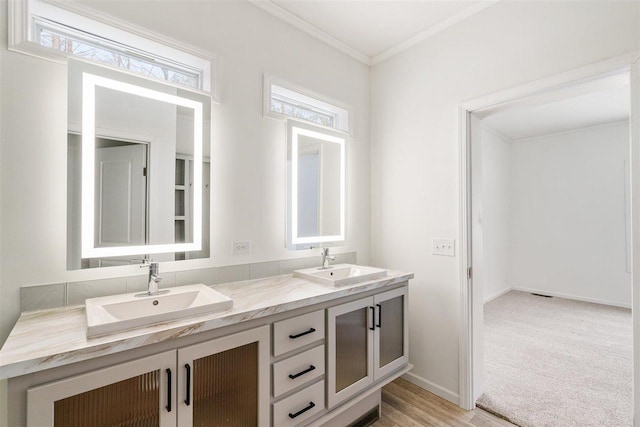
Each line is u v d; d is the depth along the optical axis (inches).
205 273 68.6
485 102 78.2
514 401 82.7
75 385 36.3
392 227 100.5
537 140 196.4
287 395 56.7
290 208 83.2
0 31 48.6
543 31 68.7
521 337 127.6
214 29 70.7
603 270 173.6
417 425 74.0
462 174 82.5
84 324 44.6
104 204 56.2
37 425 34.3
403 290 80.8
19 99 49.5
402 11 82.5
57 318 47.2
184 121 65.2
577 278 181.9
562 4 66.0
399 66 98.9
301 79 87.5
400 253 98.0
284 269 82.8
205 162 67.7
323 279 70.9
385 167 103.0
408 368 81.0
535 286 197.2
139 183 59.9
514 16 73.4
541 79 68.7
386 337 76.9
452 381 83.7
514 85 73.1
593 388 89.0
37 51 50.8
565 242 186.1
